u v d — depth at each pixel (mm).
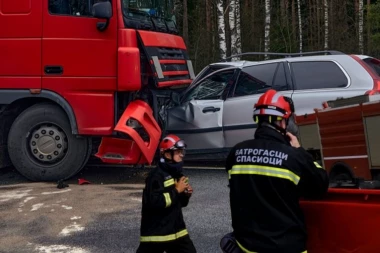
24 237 7199
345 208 4012
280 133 3994
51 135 10055
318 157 8133
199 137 10500
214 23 27938
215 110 10391
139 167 11523
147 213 5203
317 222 4156
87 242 6961
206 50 25906
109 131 9734
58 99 9828
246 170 3902
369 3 34094
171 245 5195
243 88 10305
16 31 9922
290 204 3826
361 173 7125
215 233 7141
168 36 10711
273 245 3770
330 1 31000
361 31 30391
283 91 9914
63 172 10055
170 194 5121
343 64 9742
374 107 6727
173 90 10977
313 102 9656
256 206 3844
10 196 9102
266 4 27062
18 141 10109
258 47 28453
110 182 10211
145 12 10180
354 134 7164
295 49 30906
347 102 7742
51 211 8188
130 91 9820
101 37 9680
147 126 9773
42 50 9852
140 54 9852
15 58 9938
